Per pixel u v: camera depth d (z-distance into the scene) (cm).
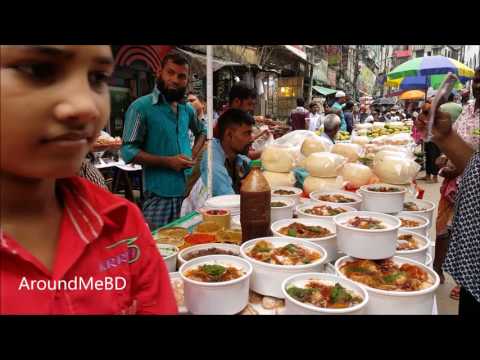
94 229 65
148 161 226
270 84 652
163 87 232
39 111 43
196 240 145
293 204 179
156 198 240
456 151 159
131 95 330
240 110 247
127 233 74
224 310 98
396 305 100
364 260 126
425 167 721
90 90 48
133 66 321
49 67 45
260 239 133
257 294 116
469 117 249
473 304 140
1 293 55
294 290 100
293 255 121
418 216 174
